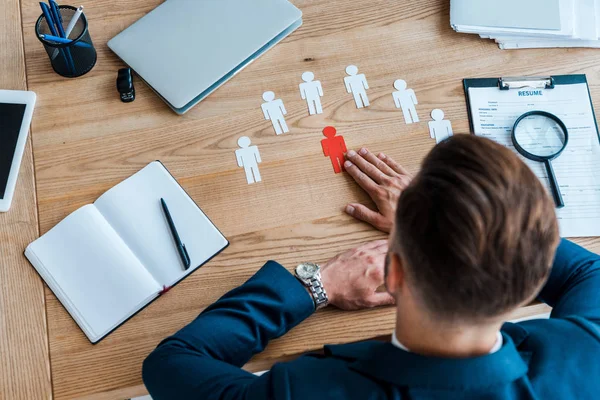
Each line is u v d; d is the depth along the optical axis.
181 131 1.21
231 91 1.25
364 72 1.28
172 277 1.07
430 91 1.26
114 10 1.32
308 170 1.18
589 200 1.16
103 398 1.00
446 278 0.58
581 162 1.19
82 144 1.18
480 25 1.30
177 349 0.93
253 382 0.79
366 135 1.22
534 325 0.80
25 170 1.15
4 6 1.30
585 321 0.79
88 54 1.23
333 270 1.06
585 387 0.71
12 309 1.04
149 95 1.24
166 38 1.26
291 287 1.01
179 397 0.87
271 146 1.20
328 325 1.04
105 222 1.11
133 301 1.04
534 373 0.71
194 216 1.12
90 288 1.05
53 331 1.03
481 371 0.65
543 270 0.60
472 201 0.57
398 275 0.66
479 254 0.57
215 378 0.86
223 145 1.20
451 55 1.30
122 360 1.01
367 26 1.33
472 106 1.25
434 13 1.35
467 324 0.62
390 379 0.68
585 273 0.98
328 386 0.72
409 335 0.69
